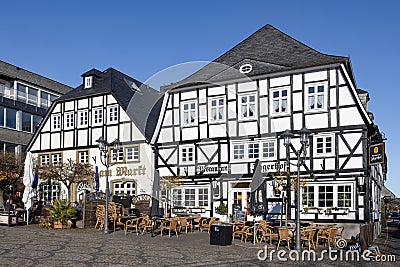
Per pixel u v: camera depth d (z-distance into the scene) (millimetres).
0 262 10672
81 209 20969
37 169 27578
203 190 24094
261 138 22953
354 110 21031
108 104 29891
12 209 23875
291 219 21625
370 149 20266
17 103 36406
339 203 20906
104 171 29203
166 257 12398
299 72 22438
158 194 24781
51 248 13344
